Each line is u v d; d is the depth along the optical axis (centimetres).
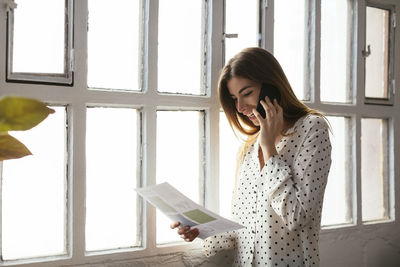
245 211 163
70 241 150
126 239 164
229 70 159
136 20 166
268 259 151
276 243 151
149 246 163
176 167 175
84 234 151
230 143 189
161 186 153
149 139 163
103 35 160
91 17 158
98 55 159
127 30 164
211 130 178
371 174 228
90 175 158
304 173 143
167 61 173
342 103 215
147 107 163
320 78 205
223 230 142
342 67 216
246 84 157
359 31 215
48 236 150
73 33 148
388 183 229
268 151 148
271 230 151
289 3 201
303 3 205
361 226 214
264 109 153
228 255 179
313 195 141
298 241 151
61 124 151
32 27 144
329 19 212
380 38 229
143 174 164
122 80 163
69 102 148
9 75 139
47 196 150
